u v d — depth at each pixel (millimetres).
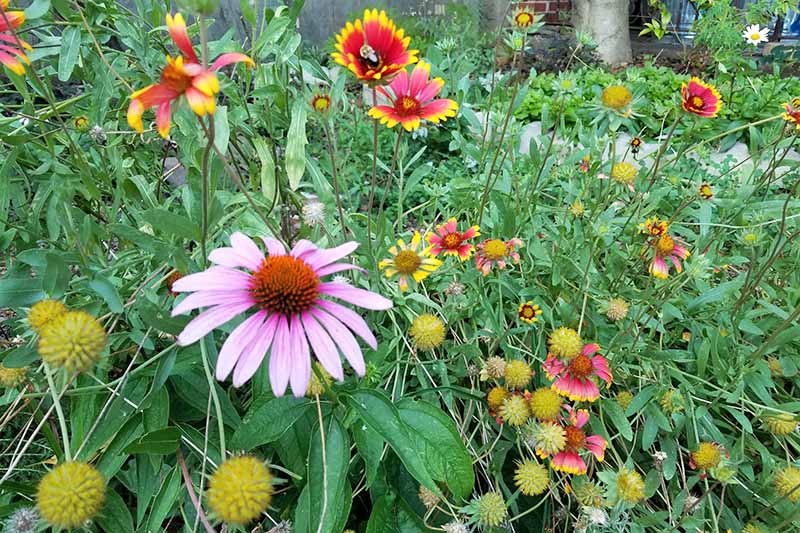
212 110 210
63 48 401
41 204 418
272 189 437
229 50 443
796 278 522
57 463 331
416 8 1644
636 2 1983
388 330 433
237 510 218
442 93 674
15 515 258
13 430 427
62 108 464
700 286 467
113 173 475
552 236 522
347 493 308
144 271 405
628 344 462
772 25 1786
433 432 325
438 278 502
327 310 267
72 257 334
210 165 362
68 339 238
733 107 1054
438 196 604
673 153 761
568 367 378
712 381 463
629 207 576
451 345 451
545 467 399
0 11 274
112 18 444
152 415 326
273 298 259
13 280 315
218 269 273
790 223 568
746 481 410
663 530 357
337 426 311
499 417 383
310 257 294
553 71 1455
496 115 562
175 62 216
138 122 221
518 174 618
